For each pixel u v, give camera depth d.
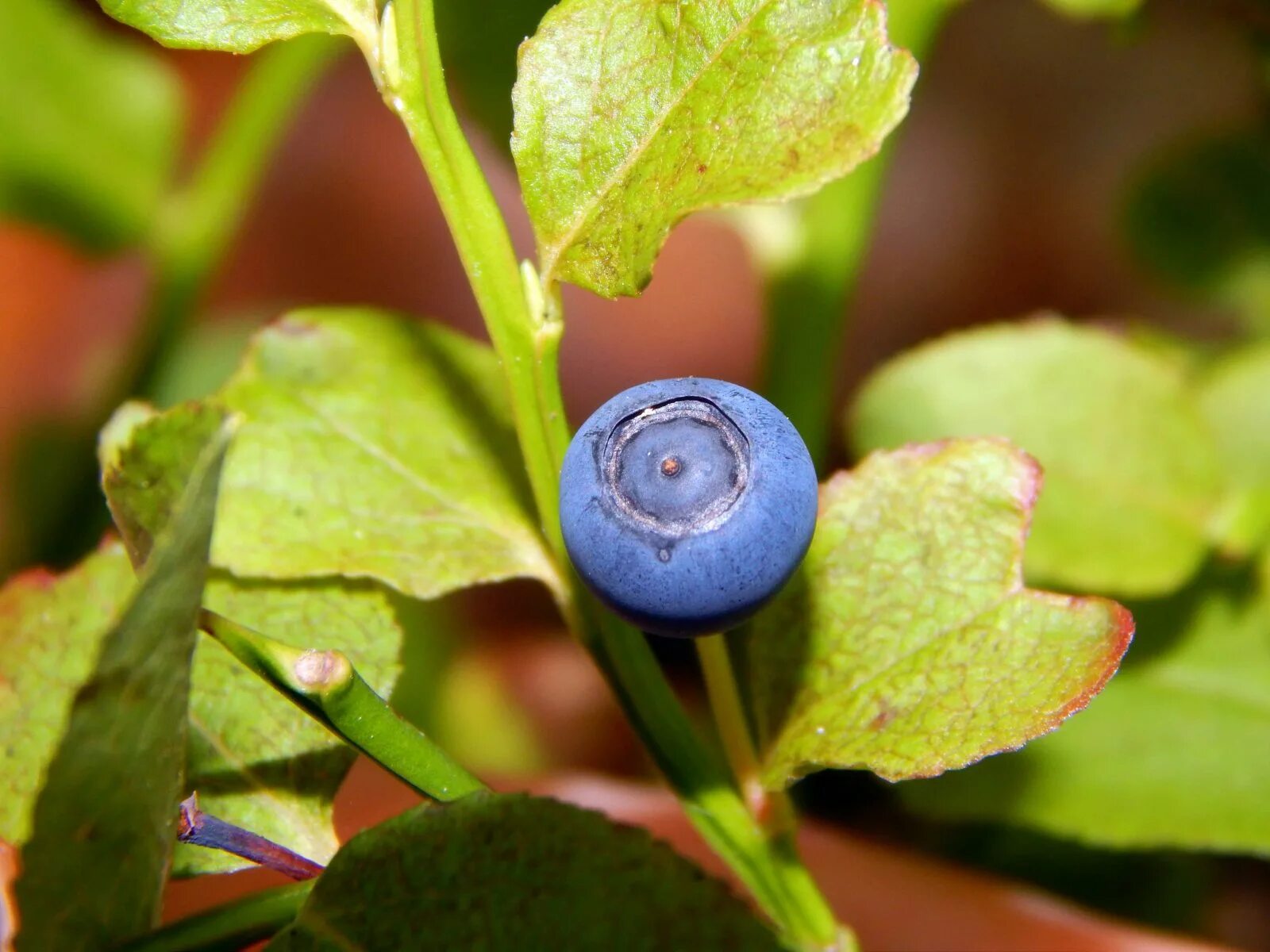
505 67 0.11
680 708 0.08
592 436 0.07
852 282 0.12
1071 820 0.11
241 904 0.07
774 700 0.08
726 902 0.07
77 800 0.07
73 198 0.14
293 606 0.09
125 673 0.06
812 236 0.12
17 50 0.14
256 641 0.07
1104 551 0.11
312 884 0.07
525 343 0.08
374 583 0.09
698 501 0.07
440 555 0.09
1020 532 0.08
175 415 0.07
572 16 0.07
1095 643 0.08
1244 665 0.11
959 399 0.12
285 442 0.09
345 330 0.09
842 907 0.12
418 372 0.09
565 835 0.07
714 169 0.07
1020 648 0.08
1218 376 0.12
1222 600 0.11
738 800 0.08
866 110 0.07
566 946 0.07
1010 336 0.12
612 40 0.07
